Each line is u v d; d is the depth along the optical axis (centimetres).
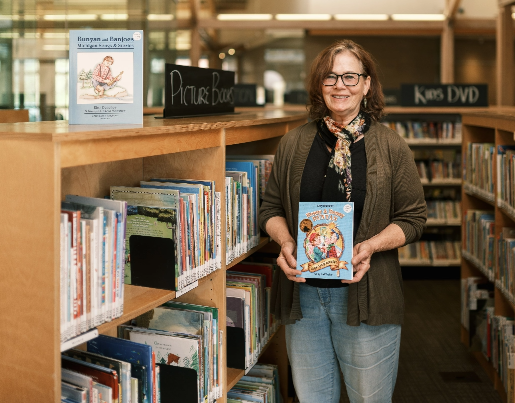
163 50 716
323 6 915
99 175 216
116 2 549
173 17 775
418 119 657
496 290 382
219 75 302
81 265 154
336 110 221
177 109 249
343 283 227
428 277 671
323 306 232
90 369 171
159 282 196
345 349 233
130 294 191
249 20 921
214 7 909
